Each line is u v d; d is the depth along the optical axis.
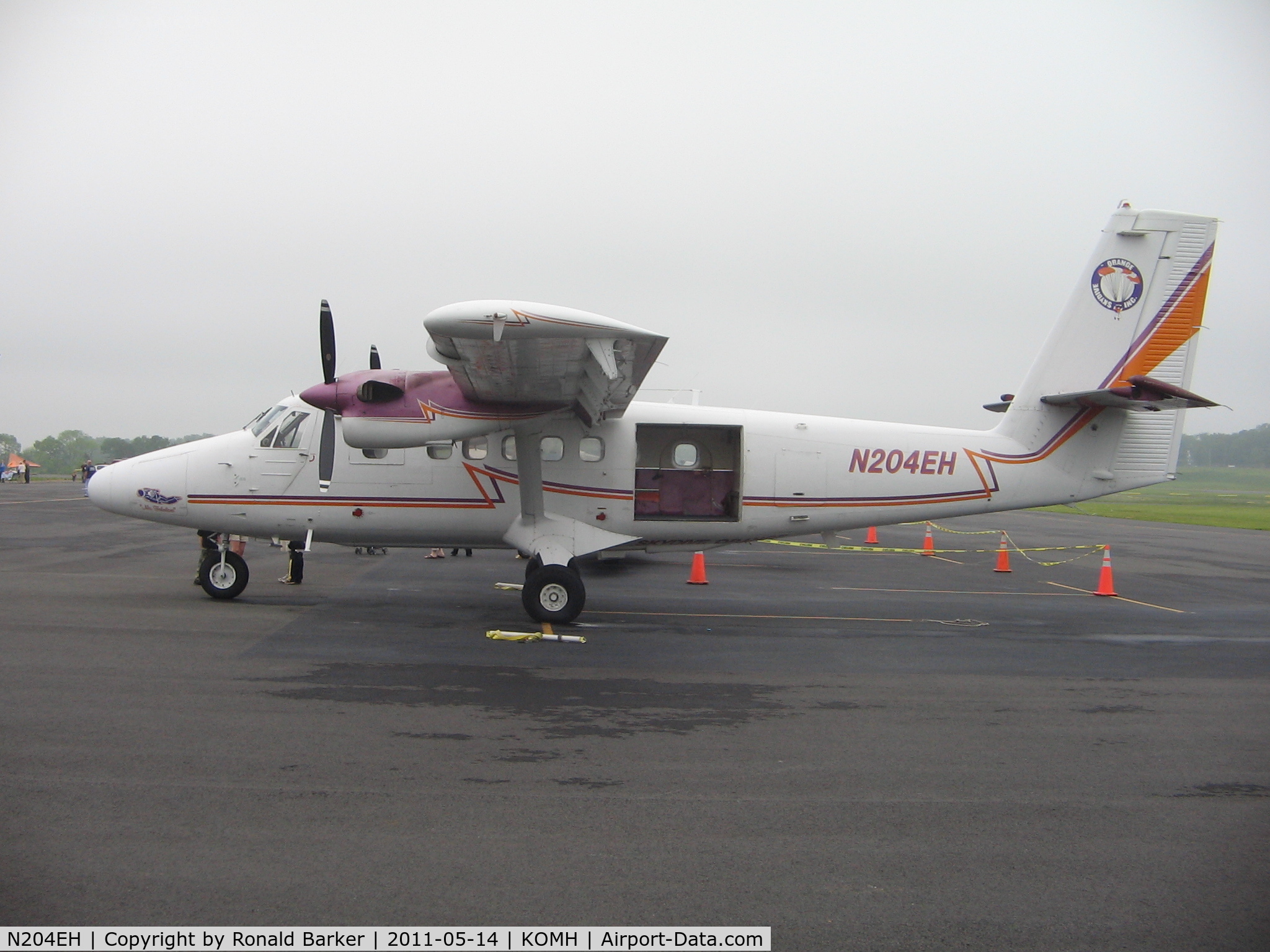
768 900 4.02
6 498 34.22
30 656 8.01
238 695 6.96
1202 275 11.88
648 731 6.42
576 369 8.80
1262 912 4.03
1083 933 3.82
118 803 4.83
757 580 15.56
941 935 3.77
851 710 7.18
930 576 16.80
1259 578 17.39
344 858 4.28
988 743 6.41
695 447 12.08
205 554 11.74
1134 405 11.74
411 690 7.30
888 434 11.80
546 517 10.97
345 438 9.93
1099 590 14.46
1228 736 6.73
